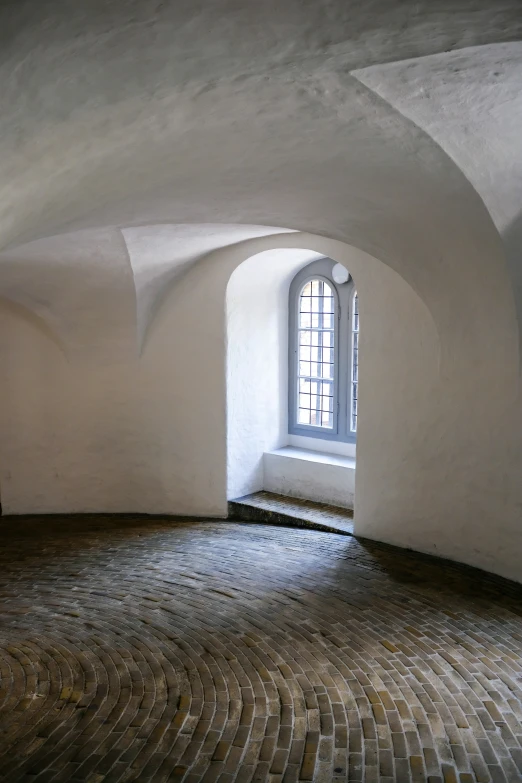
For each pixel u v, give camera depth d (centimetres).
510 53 370
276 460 1050
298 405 1088
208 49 338
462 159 511
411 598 695
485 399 744
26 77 312
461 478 779
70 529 1009
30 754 459
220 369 998
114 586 762
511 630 619
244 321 1009
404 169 543
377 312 842
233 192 612
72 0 273
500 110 448
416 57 371
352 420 1022
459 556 792
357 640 609
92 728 489
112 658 595
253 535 926
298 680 545
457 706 499
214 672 563
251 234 888
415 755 445
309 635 623
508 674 541
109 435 1082
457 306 736
